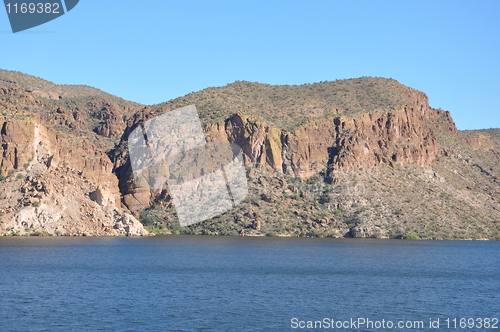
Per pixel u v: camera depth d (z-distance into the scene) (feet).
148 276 354.95
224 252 515.50
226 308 269.44
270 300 290.35
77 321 239.50
